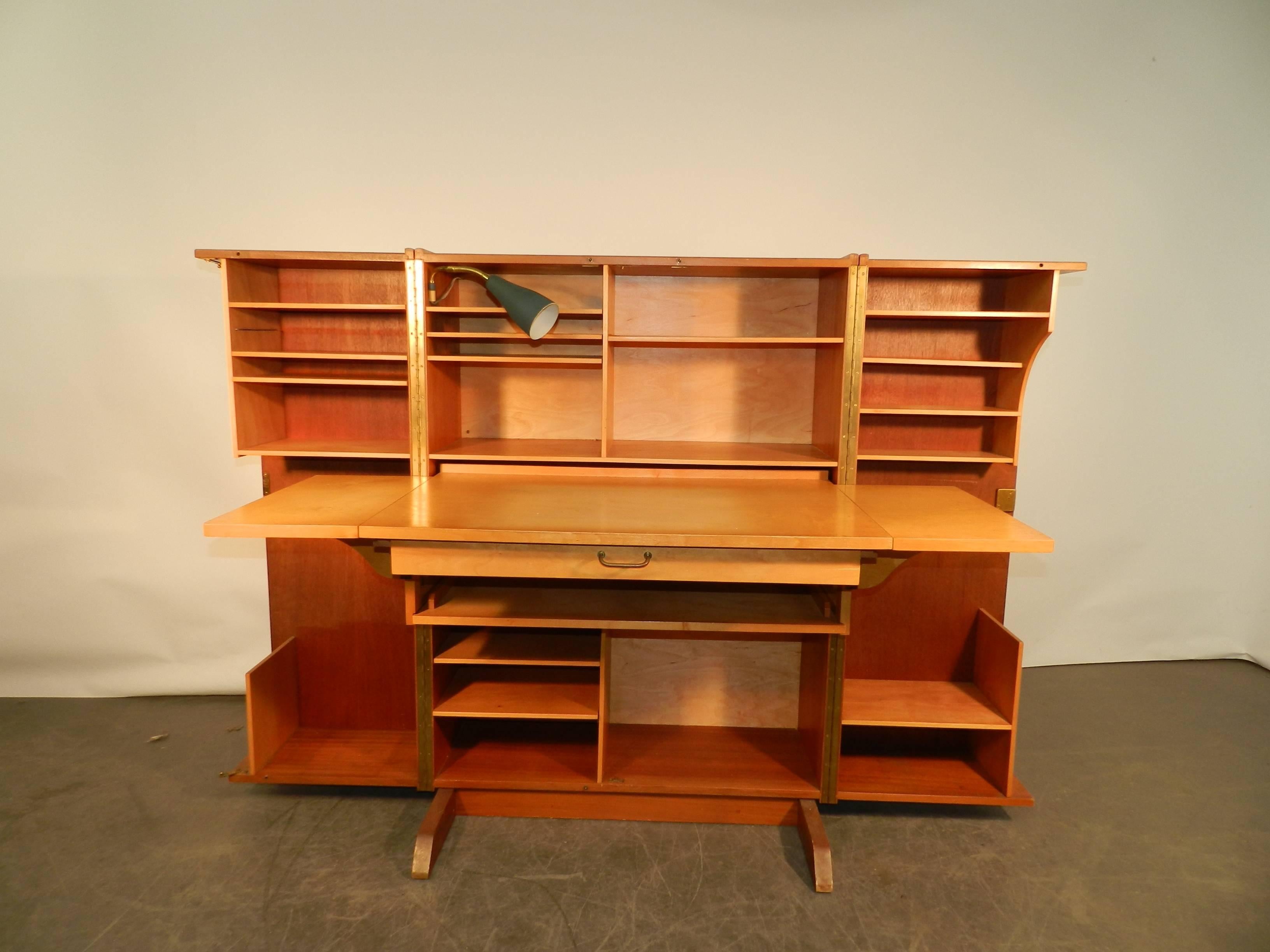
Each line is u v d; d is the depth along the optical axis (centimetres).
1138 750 232
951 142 249
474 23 239
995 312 195
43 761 221
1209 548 283
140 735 237
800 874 177
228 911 162
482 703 194
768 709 230
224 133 241
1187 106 252
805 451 224
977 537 160
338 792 209
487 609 187
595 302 229
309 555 220
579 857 182
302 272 226
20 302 245
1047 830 194
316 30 238
